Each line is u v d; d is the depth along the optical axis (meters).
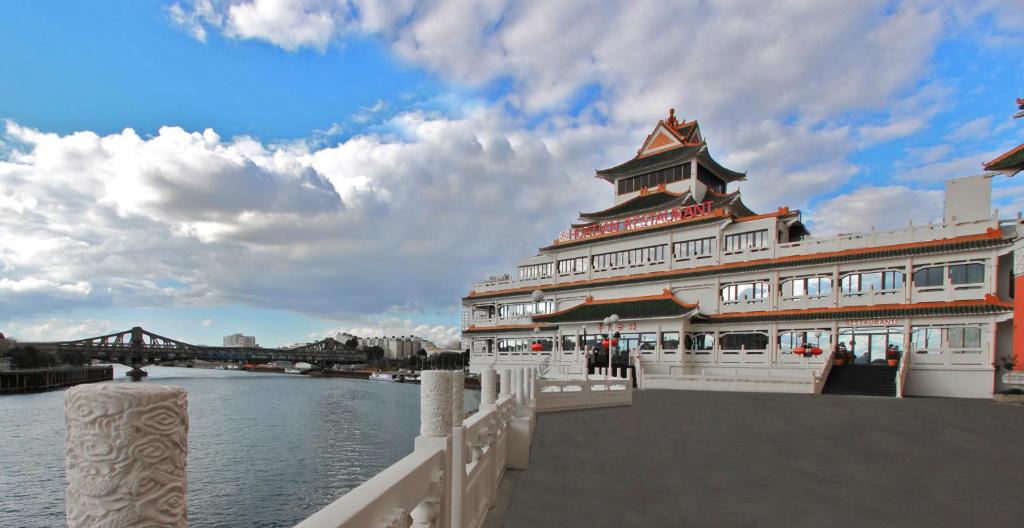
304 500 29.03
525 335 56.69
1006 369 31.31
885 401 26.25
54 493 29.17
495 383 9.47
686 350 43.53
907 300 35.88
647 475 11.30
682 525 8.13
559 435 15.70
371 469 35.31
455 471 5.76
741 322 41.66
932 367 33.81
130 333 138.12
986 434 16.62
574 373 45.16
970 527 8.32
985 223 33.84
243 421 53.97
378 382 122.44
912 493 10.25
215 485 31.31
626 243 52.03
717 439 15.51
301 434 46.72
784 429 17.30
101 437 1.57
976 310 32.59
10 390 84.50
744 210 50.25
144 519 1.60
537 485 10.21
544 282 58.06
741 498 9.70
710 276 44.88
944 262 34.94
